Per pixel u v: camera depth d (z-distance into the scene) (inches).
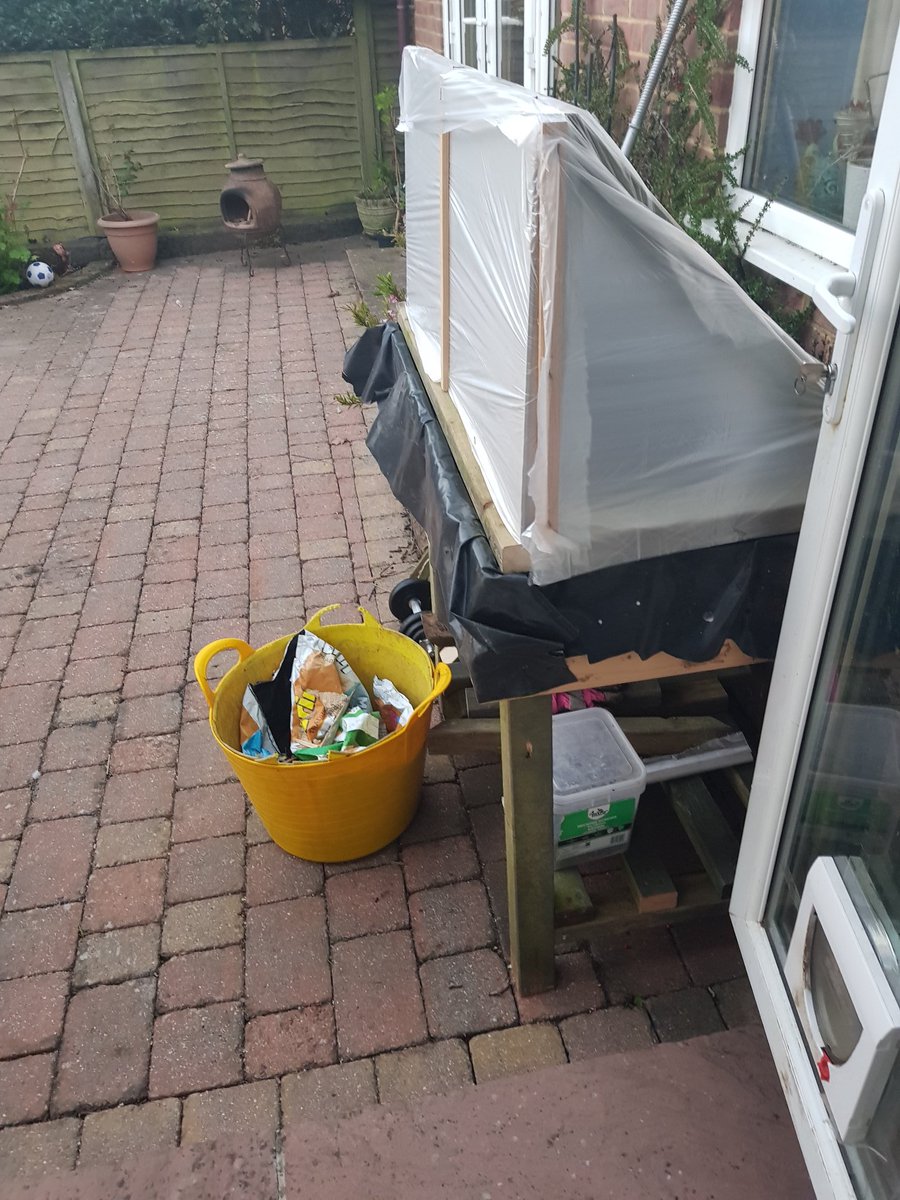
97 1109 72.2
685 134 84.7
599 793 74.9
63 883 90.0
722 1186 64.2
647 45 91.2
